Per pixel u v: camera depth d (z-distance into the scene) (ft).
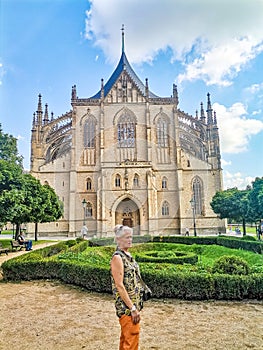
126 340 17.31
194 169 230.07
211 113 247.91
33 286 48.29
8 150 149.38
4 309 35.63
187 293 39.81
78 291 44.78
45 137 239.71
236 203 162.20
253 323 30.50
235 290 39.40
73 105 232.94
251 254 71.82
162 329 28.84
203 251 92.94
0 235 234.38
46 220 147.84
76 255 59.21
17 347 24.79
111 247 88.94
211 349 24.13
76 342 25.67
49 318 32.17
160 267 46.55
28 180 127.13
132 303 17.44
